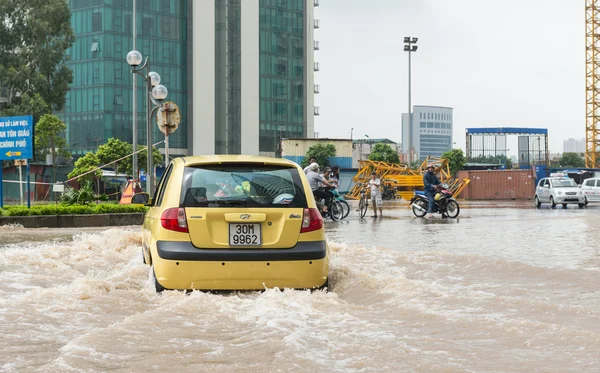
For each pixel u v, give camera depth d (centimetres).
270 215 661
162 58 10175
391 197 5581
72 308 577
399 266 912
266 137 11375
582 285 731
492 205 4197
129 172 6812
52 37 6712
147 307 601
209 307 565
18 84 6341
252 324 504
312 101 11969
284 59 11638
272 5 11506
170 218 660
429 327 494
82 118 9569
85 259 1005
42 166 4675
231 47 10994
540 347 431
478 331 478
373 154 10675
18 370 385
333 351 418
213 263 643
